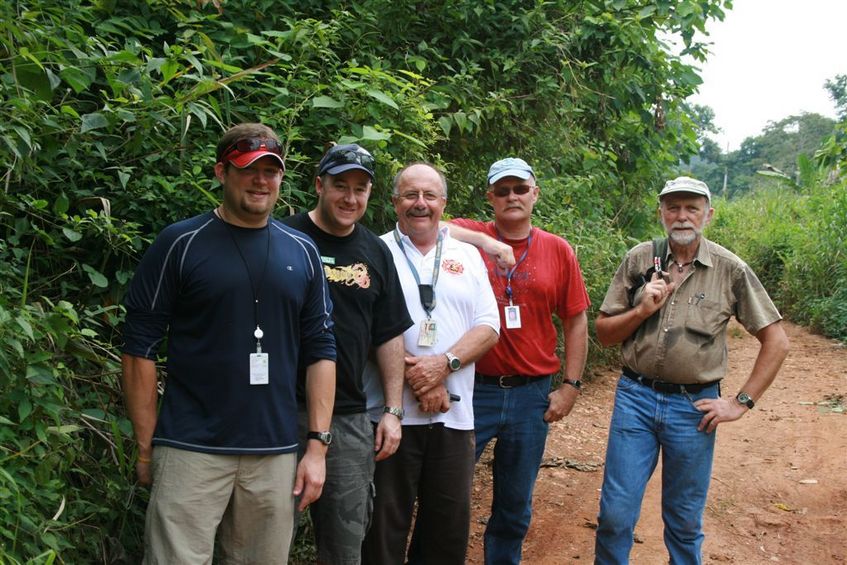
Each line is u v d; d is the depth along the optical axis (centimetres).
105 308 333
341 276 318
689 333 366
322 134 429
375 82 430
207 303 268
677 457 370
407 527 354
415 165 361
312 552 410
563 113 664
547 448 655
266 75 445
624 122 872
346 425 317
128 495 330
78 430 309
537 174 697
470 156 620
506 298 396
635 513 368
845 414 755
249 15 477
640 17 677
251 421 271
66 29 340
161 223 376
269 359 274
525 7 630
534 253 404
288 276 278
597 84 720
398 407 333
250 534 282
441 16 574
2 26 304
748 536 506
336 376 316
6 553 244
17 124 311
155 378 275
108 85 377
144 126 351
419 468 351
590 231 797
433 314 352
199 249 270
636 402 378
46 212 340
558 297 411
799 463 630
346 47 503
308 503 290
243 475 274
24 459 277
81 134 348
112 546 317
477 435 400
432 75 580
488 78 605
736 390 888
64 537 292
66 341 295
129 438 332
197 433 268
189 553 263
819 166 1219
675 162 995
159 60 345
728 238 1608
